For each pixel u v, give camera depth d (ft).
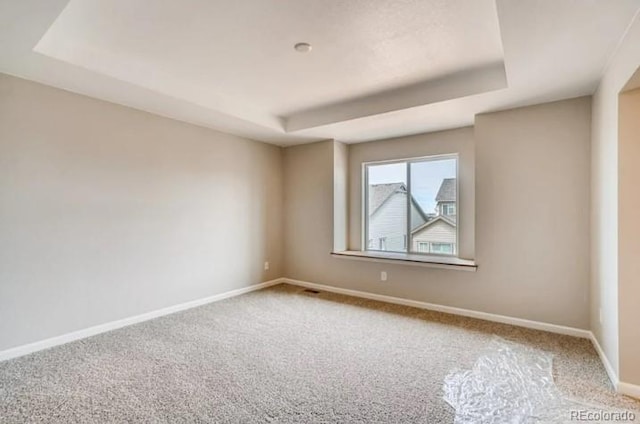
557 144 10.41
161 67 9.44
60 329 9.66
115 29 7.41
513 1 5.50
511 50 7.17
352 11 6.69
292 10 6.65
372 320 11.82
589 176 9.94
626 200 7.04
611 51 7.20
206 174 13.93
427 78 10.18
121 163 11.11
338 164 16.34
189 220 13.28
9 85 8.71
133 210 11.44
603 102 8.41
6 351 8.66
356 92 11.41
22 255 8.97
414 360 8.66
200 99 11.07
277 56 8.71
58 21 7.06
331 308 13.29
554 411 6.45
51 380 7.58
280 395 7.04
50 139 9.48
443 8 6.57
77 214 10.05
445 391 7.19
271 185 17.20
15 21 6.22
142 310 11.69
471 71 9.70
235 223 15.24
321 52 8.48
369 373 7.98
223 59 8.90
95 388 7.25
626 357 7.04
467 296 12.30
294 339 10.07
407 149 15.06
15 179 8.84
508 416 6.31
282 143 17.02
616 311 7.26
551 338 10.05
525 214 10.98
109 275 10.79
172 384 7.44
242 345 9.61
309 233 16.90
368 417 6.32
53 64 8.09
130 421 6.15
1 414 6.31
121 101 10.75
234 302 14.10
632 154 6.98
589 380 7.57
